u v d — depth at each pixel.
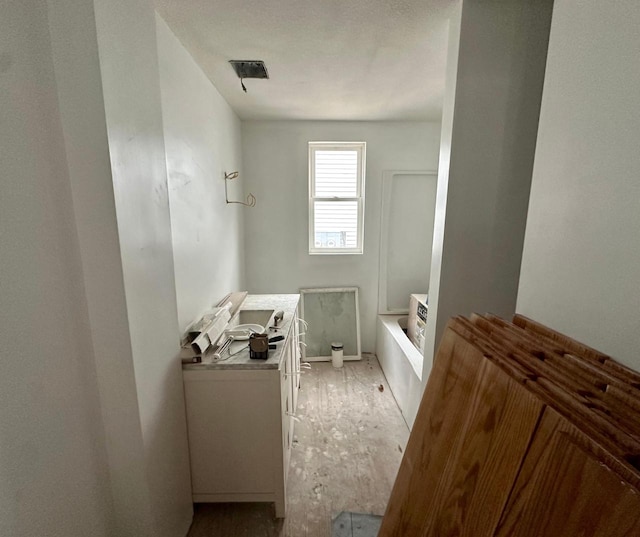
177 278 1.63
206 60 1.89
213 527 1.63
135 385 1.13
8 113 0.79
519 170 1.61
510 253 1.69
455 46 1.51
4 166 0.78
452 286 1.72
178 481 1.49
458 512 0.78
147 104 1.22
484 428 0.77
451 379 0.97
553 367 0.74
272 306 2.52
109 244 1.03
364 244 3.47
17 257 0.82
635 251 0.72
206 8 1.40
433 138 3.26
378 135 3.25
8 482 0.80
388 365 3.10
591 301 0.84
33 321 0.87
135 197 1.13
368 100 2.59
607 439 0.52
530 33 1.48
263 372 1.54
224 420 1.58
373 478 1.97
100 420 1.14
